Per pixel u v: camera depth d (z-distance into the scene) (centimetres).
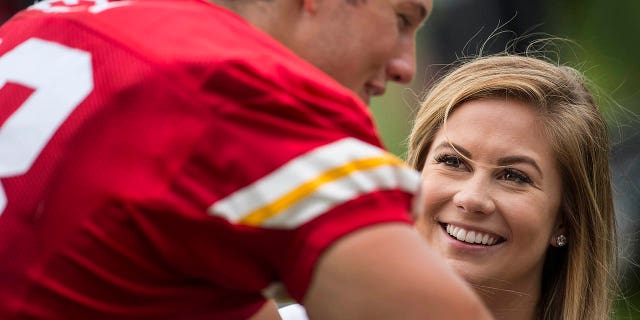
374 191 279
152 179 284
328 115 288
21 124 305
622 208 908
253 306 325
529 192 556
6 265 295
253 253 285
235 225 279
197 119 285
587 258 583
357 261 273
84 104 296
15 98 312
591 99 588
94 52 307
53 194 292
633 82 1388
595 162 582
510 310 569
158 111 288
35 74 314
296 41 312
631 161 1083
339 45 311
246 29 309
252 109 285
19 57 325
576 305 581
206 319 309
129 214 284
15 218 295
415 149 593
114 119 291
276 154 280
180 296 299
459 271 556
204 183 283
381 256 274
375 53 314
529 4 1415
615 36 1416
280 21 313
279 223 277
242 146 282
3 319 294
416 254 279
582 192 575
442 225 567
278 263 284
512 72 570
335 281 274
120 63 299
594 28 1419
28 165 297
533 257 561
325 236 273
